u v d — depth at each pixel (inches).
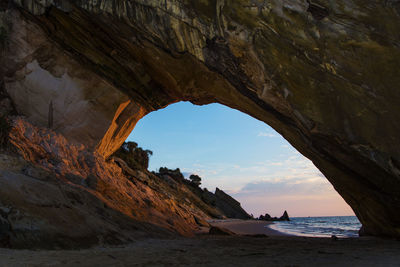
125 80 521.7
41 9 453.7
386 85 285.0
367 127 293.9
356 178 362.6
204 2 348.5
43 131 496.1
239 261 203.8
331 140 319.9
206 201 2340.1
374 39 282.7
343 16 291.7
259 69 347.9
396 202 340.2
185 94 519.5
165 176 2090.3
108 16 400.5
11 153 386.3
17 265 158.6
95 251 229.8
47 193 276.2
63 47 500.7
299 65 315.3
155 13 371.9
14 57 502.9
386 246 312.7
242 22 330.6
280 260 208.7
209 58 374.3
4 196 227.0
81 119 532.7
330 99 306.5
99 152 581.9
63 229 242.2
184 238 447.8
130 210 473.7
